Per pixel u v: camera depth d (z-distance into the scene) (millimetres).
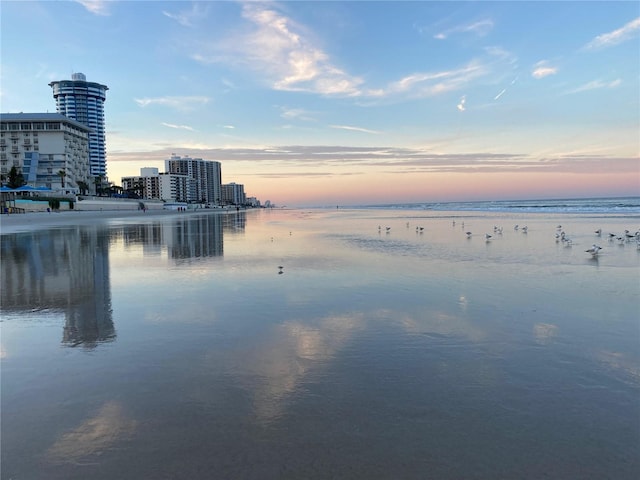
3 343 6371
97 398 4566
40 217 57844
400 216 65625
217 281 11336
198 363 5551
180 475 3299
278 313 8031
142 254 17578
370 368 5379
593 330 6863
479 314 7887
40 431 3926
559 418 4133
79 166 124125
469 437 3811
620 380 4977
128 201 112875
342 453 3580
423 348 6102
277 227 39125
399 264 14328
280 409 4328
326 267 13742
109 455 3561
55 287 10578
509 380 5000
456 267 13578
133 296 9523
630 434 3846
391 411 4285
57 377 5117
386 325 7227
